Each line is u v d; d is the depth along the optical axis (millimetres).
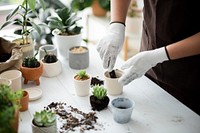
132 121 897
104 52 1093
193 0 1066
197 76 1166
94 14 2502
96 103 930
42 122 778
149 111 952
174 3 1086
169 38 1156
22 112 926
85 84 1006
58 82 1122
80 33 1298
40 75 1088
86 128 853
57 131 828
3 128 633
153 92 1067
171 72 1196
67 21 1289
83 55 1200
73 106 964
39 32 1238
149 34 1243
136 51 2309
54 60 1157
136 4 2227
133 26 2252
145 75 1294
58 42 1291
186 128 871
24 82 1092
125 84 1027
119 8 1185
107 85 1034
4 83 911
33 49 1222
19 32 1306
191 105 1221
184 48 979
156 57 1003
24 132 836
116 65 1234
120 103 918
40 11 1590
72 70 1221
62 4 1755
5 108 678
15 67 1024
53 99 1005
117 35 1116
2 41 1095
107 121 891
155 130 857
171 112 949
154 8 1149
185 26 1112
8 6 1539
